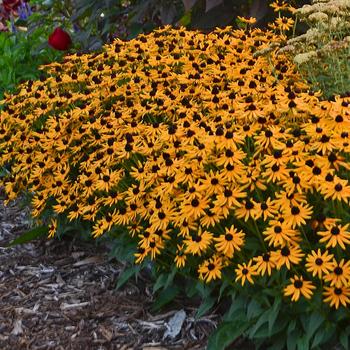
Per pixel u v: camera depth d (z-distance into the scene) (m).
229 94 4.02
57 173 4.35
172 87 4.65
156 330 3.86
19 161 5.15
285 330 3.33
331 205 3.23
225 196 3.28
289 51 4.59
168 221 3.47
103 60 5.25
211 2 5.49
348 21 4.70
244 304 3.43
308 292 2.99
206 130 3.65
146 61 5.01
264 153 3.51
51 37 6.56
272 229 3.10
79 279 4.45
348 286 2.95
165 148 3.94
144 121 4.59
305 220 3.33
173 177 3.54
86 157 4.57
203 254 3.62
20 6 8.18
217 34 5.64
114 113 4.33
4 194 5.86
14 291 4.40
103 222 3.81
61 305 4.20
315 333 3.20
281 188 3.49
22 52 7.30
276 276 3.20
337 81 4.27
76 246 4.83
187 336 3.77
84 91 4.83
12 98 5.29
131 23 6.77
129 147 3.90
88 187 3.99
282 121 3.64
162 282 3.81
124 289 4.26
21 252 4.86
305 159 3.28
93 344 3.83
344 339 3.10
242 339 3.55
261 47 4.91
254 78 4.45
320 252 3.04
